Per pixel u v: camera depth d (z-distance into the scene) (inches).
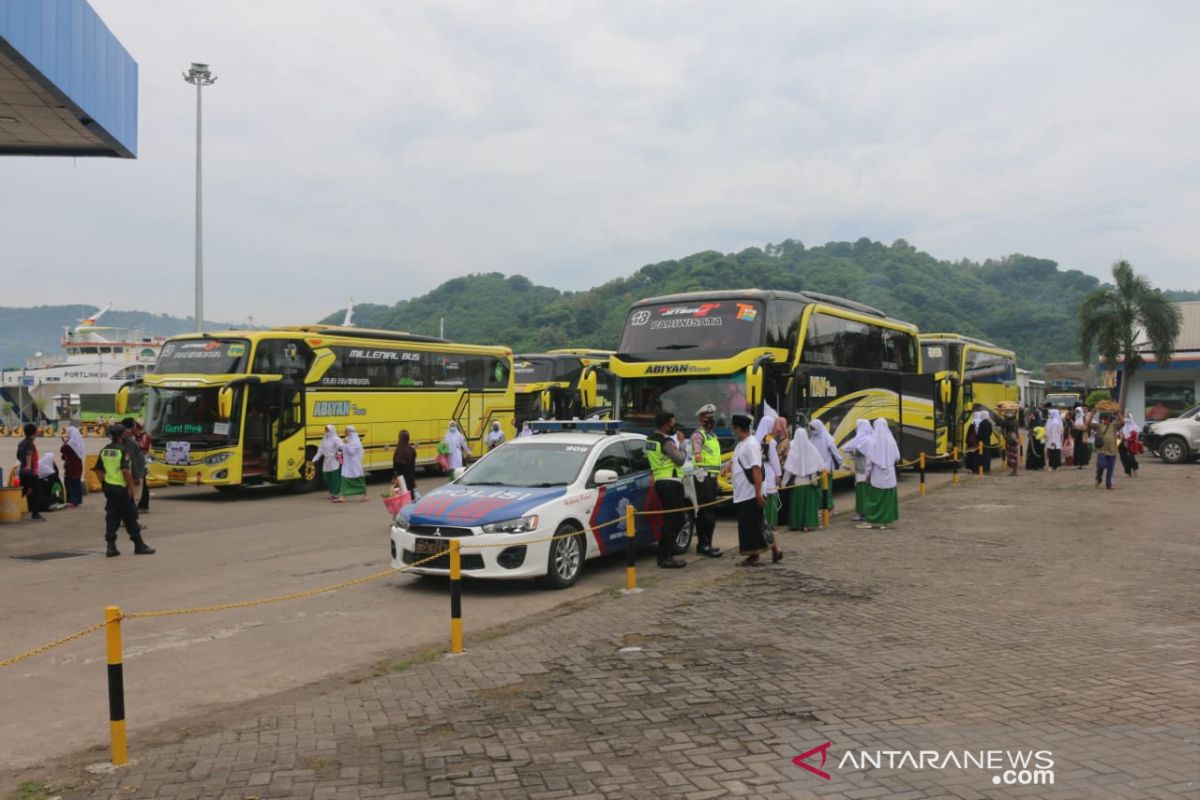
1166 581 407.5
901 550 501.7
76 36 564.1
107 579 452.1
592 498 440.8
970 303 5984.3
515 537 396.8
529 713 240.2
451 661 294.8
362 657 310.2
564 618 351.9
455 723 234.1
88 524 671.1
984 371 1210.0
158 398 847.7
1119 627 322.3
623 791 189.3
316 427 903.1
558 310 4945.9
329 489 824.9
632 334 720.3
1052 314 5590.6
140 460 532.1
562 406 1347.2
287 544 564.1
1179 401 1647.4
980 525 601.6
